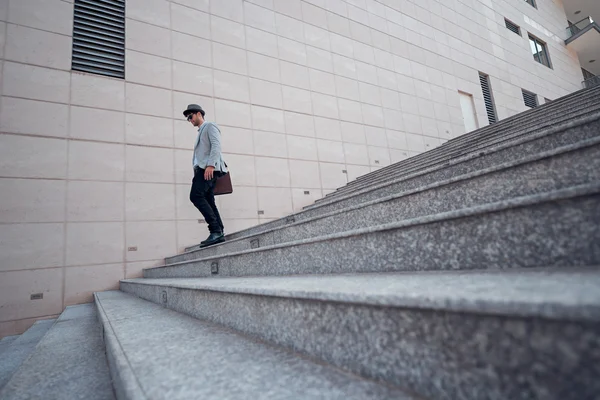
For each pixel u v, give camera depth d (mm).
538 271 743
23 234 3148
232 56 4930
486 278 742
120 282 3445
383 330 697
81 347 1585
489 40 9656
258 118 4949
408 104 7031
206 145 3084
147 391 719
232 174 4543
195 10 4754
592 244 719
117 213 3645
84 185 3525
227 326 1271
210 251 2979
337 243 1349
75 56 3787
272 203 4781
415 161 4113
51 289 3180
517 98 9695
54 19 3736
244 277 1748
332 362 811
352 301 738
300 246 1531
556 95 11250
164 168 4016
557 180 1032
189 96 4418
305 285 989
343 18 6543
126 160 3811
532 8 12211
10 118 3297
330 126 5727
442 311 597
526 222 829
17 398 1015
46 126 3455
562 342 446
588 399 417
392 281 880
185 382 760
